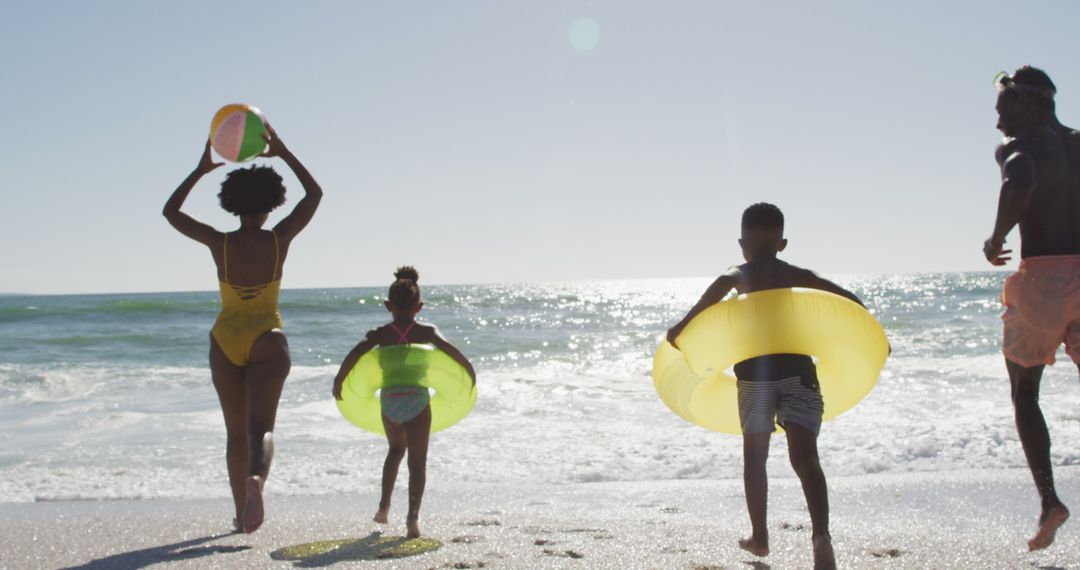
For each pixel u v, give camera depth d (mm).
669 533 4070
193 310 28656
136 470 6359
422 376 4137
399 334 4195
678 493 5453
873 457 6652
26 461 6707
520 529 4191
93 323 24859
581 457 6832
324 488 5809
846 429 7777
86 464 6578
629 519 4539
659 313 33438
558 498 5332
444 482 6023
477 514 4777
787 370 3109
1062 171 3334
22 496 5555
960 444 6980
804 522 4375
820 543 2852
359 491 5719
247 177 3768
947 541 3832
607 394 10516
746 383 3174
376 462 6645
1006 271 138125
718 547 3740
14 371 13461
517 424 8383
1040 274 3324
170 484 5922
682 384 3717
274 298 3816
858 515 4602
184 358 16141
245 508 3361
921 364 13531
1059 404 8719
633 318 29922
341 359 16328
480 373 13188
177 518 4633
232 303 3754
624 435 7766
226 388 3838
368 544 3844
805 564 3420
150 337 19672
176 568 3434
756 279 3248
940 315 26578
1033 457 3344
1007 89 3494
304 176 3908
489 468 6473
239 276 3742
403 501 5355
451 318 30062
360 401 4398
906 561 3459
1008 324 3451
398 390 4094
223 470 6367
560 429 8094
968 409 8992
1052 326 3309
